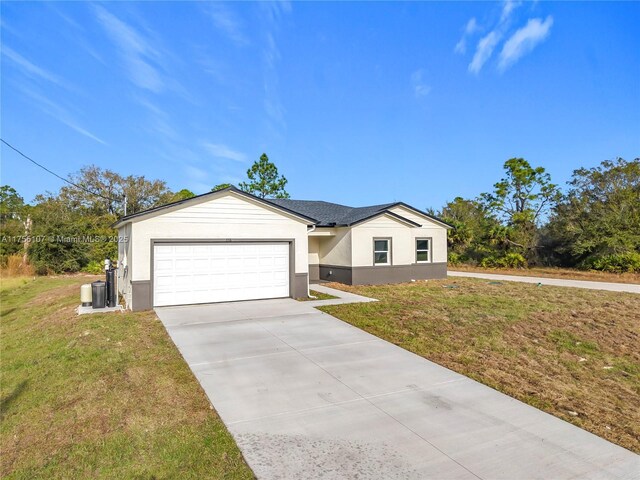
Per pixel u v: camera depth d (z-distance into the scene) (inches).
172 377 228.5
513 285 677.9
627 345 312.0
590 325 370.0
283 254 512.4
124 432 165.5
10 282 801.6
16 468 146.1
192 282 462.9
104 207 1423.5
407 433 162.7
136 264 433.1
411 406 190.5
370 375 234.1
